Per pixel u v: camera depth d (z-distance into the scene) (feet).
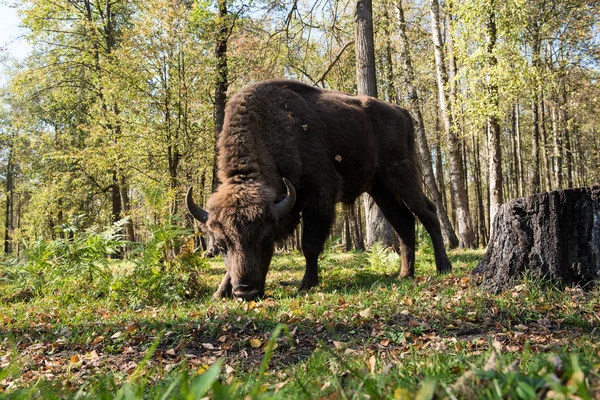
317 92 27.45
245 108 23.18
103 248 24.57
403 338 13.32
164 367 12.14
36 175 85.05
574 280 17.19
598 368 4.93
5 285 27.71
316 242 24.18
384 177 28.73
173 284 22.93
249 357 13.01
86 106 81.00
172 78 46.34
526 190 111.45
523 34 51.72
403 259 28.40
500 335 13.25
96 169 56.24
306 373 9.79
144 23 44.52
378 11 64.03
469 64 50.44
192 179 60.18
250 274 19.94
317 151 24.64
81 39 77.10
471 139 98.73
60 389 8.05
